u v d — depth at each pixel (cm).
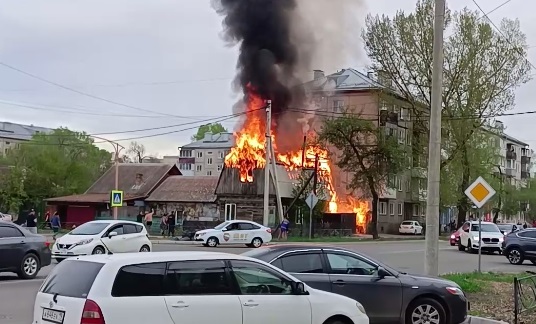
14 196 6975
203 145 12712
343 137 5275
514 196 8831
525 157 13488
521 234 2916
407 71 5112
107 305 709
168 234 4825
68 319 718
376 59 5209
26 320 1207
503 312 1389
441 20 1611
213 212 5844
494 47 5053
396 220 7325
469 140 5375
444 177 5450
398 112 6072
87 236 2411
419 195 7325
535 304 1398
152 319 730
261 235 3766
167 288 753
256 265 835
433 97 1606
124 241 2491
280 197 5112
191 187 6144
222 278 798
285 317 832
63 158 7588
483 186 2059
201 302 767
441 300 1140
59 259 2422
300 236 4912
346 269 1121
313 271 1103
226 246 3766
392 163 5225
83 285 730
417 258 3036
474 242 3594
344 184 6481
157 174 6438
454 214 8531
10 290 1645
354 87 6881
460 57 5028
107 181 6594
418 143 5372
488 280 1916
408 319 1127
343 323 885
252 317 802
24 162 7319
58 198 6334
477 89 5025
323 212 5650
